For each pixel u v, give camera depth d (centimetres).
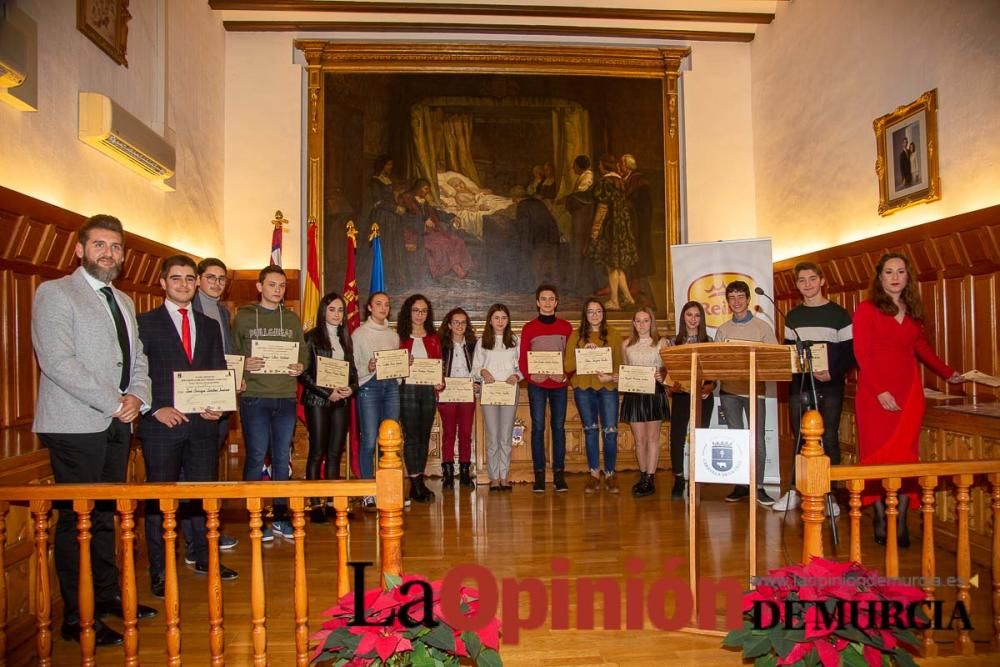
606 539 389
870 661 190
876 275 352
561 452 518
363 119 688
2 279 329
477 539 391
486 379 499
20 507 255
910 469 239
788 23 649
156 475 305
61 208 349
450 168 694
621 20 689
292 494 216
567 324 512
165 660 248
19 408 338
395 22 678
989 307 397
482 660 189
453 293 689
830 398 404
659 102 709
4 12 313
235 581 331
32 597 263
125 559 218
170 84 538
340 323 433
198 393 304
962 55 421
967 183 419
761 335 439
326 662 223
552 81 705
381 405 460
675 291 572
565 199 702
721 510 455
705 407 472
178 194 556
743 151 720
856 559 235
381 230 684
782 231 664
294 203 683
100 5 419
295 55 687
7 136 329
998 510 247
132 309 285
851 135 548
